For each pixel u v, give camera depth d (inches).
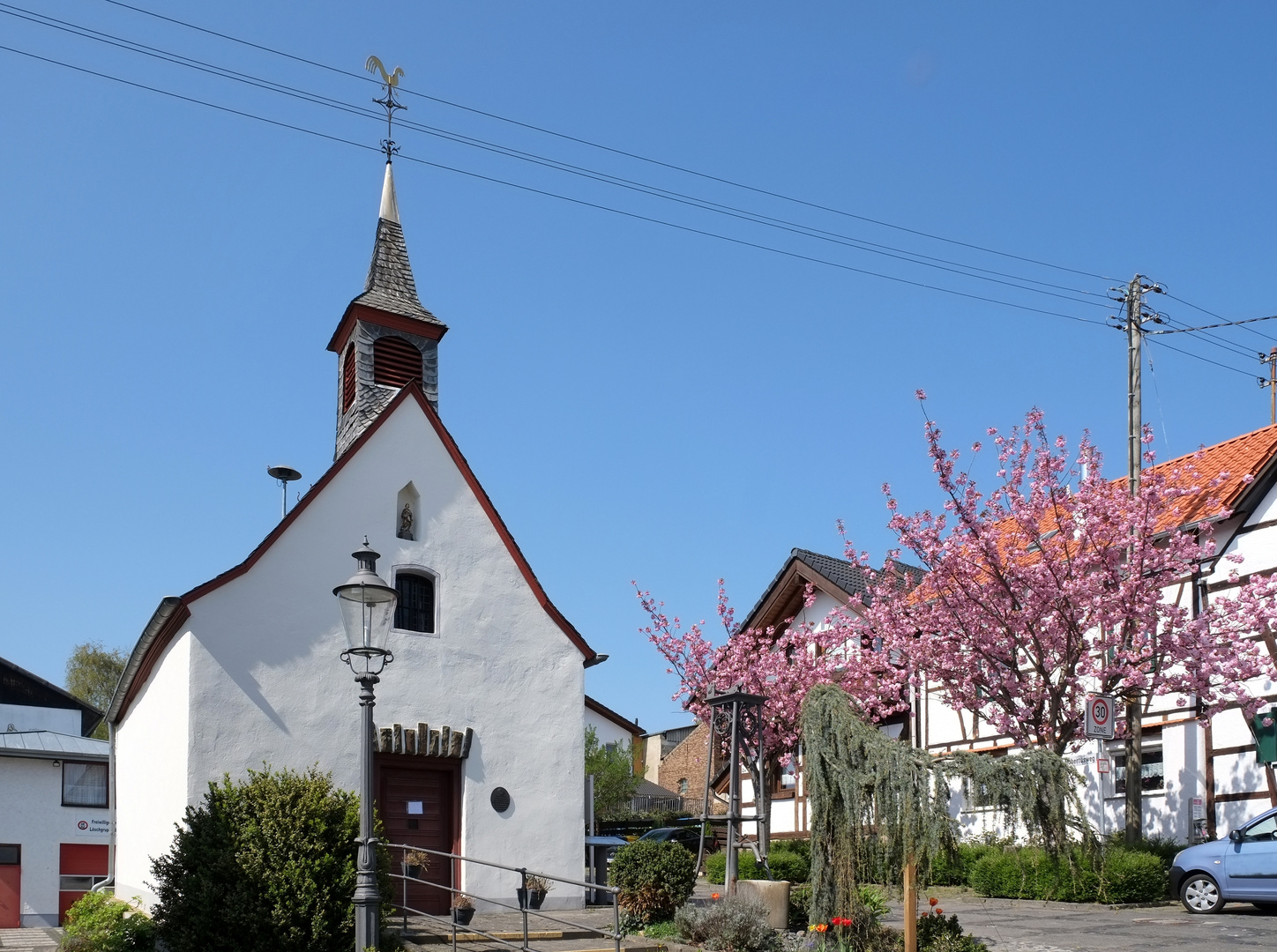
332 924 587.2
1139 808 900.6
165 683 755.4
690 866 668.1
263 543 736.3
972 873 878.4
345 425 869.8
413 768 771.4
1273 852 708.0
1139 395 927.0
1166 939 616.7
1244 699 850.8
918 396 899.4
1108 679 854.5
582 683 845.2
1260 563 918.4
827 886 561.9
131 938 627.5
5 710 1790.1
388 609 534.9
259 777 631.8
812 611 1298.0
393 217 919.0
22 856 1352.1
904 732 1187.3
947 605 897.5
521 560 837.8
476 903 762.8
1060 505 880.9
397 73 952.3
